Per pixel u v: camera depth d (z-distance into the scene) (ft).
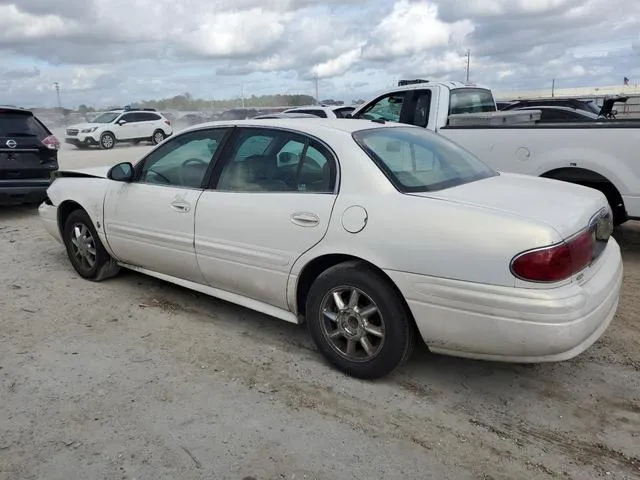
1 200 27.17
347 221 10.88
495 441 9.50
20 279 17.83
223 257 13.04
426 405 10.57
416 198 10.55
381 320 10.78
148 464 8.89
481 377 11.57
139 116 82.33
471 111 26.30
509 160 20.21
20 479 8.57
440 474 8.70
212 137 13.87
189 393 10.97
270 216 12.04
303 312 12.50
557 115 38.06
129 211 15.29
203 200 13.41
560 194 11.39
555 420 10.08
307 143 12.11
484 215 9.76
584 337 9.57
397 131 13.32
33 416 10.19
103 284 17.26
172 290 16.67
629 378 11.46
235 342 13.24
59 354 12.62
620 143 18.01
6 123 27.35
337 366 11.71
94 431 9.75
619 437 9.57
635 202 18.10
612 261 11.27
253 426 9.89
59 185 17.97
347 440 9.52
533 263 9.14
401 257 10.21
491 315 9.50
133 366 12.05
